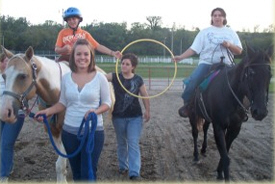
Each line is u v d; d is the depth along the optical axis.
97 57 51.31
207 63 6.33
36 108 12.17
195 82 6.36
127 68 5.75
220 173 5.69
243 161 6.73
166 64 47.22
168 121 10.75
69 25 6.07
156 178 5.80
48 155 7.08
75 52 3.97
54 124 5.01
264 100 4.80
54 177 5.81
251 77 4.89
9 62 4.44
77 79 4.01
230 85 5.37
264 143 8.11
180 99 16.33
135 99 5.80
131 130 5.77
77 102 3.96
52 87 4.93
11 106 4.26
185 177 5.85
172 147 7.75
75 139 4.01
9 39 48.16
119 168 6.12
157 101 15.55
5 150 5.07
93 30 56.62
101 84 4.02
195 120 6.53
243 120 5.63
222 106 5.45
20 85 4.38
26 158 6.85
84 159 3.97
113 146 7.85
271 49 5.00
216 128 5.52
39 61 4.79
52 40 49.75
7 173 5.09
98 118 4.00
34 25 57.19
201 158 6.93
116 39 56.66
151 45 59.78
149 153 7.27
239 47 6.27
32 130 9.49
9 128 5.05
